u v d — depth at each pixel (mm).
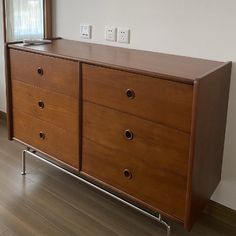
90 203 2334
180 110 1622
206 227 2135
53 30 2824
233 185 2119
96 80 1921
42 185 2512
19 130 2543
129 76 1768
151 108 1724
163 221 1987
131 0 2287
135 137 1831
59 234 2047
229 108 2029
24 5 2838
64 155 2252
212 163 1930
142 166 1846
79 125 2086
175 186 1739
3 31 3188
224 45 1968
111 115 1908
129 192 1949
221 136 2008
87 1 2533
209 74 1649
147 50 2297
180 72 1679
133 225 2143
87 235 2049
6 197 2357
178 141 1668
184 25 2090
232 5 1888
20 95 2439
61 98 2150
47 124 2303
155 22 2211
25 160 2814
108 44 2496
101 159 2037
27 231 2057
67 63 2045
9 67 2455
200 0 1991
